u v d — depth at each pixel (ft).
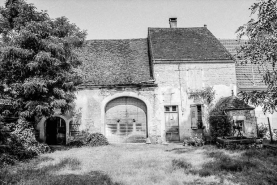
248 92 16.35
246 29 16.06
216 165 26.63
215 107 48.75
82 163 28.94
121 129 50.85
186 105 49.88
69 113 49.49
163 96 50.08
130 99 51.37
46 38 35.24
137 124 50.83
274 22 14.90
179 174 23.50
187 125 49.44
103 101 50.03
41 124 49.26
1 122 32.07
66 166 26.99
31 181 21.03
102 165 27.91
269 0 15.15
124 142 50.42
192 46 55.42
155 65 50.52
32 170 25.11
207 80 50.37
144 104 51.16
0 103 34.19
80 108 49.73
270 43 14.87
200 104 49.96
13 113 36.45
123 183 20.77
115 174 23.68
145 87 50.26
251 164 26.55
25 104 34.96
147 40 63.98
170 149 40.86
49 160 30.96
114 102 51.39
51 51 34.60
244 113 42.65
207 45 55.72
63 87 37.68
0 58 32.76
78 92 50.11
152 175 23.21
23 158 31.30
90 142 46.47
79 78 40.06
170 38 58.95
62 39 36.60
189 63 50.75
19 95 34.86
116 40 63.82
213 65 50.78
